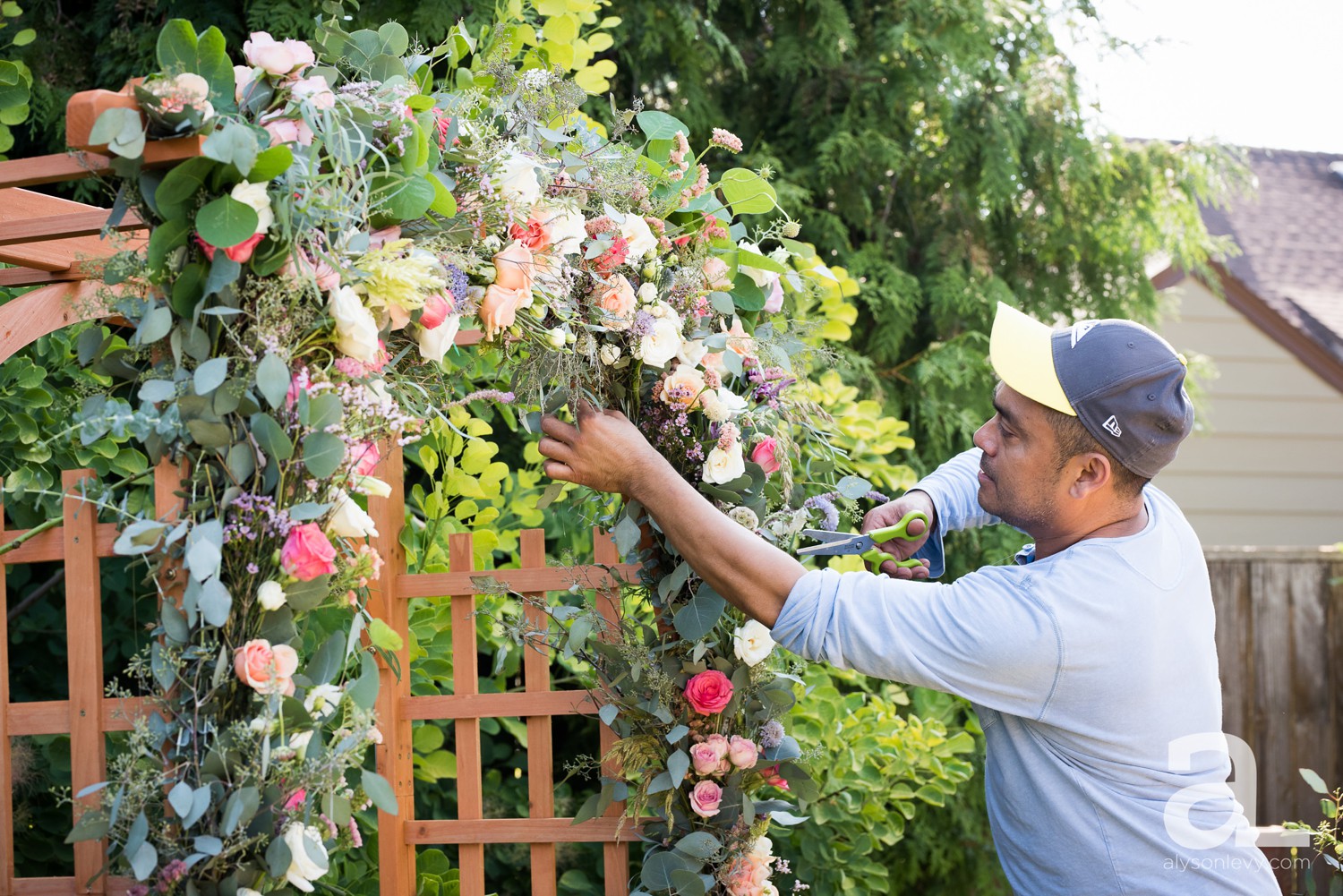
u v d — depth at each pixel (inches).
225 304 45.4
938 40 136.0
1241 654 155.9
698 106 133.9
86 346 48.4
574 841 76.1
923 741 100.9
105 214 56.4
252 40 47.3
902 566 68.7
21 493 85.2
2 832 67.1
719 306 68.8
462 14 110.5
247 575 46.4
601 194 64.4
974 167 146.3
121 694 47.6
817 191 143.8
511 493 112.7
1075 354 55.9
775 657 75.2
